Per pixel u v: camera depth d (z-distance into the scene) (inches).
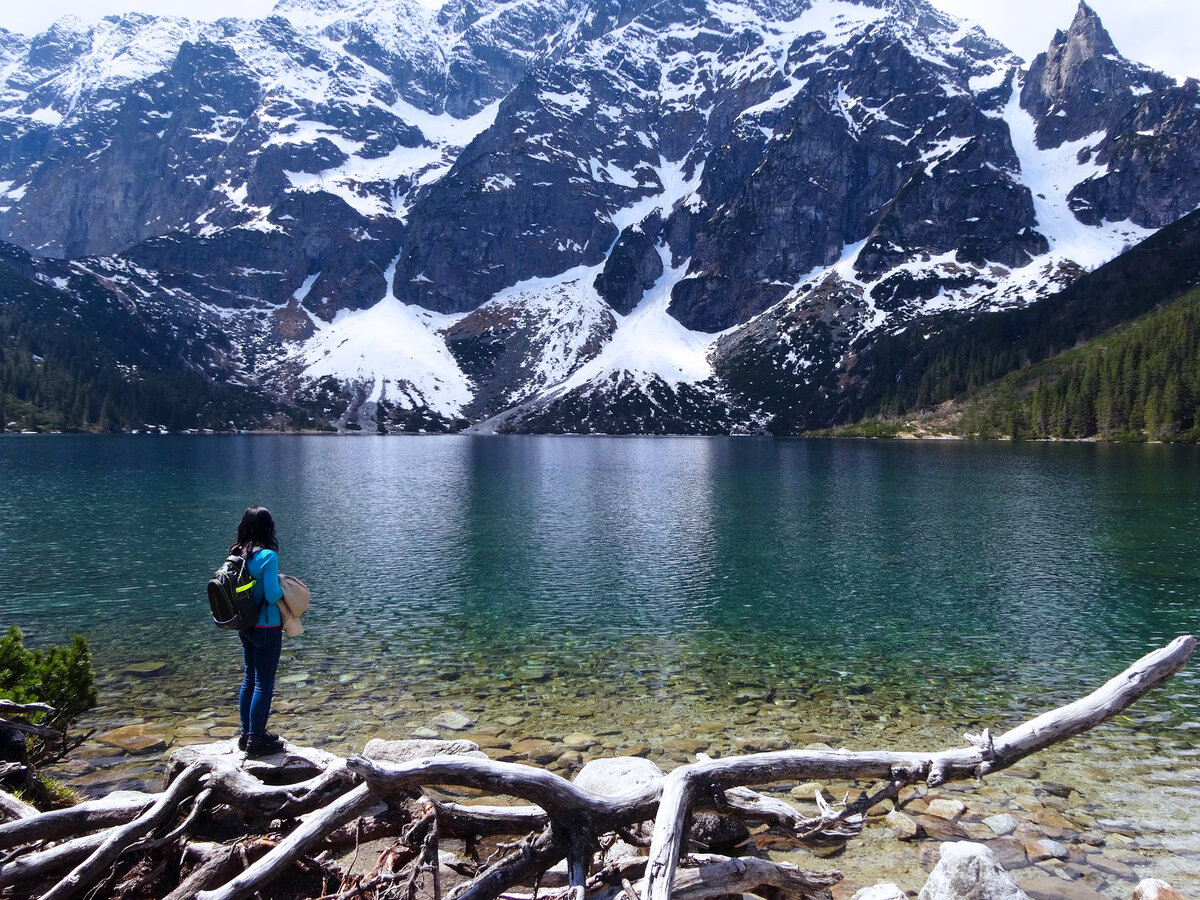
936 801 473.7
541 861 287.6
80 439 7549.2
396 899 280.7
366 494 2790.4
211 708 656.4
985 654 877.2
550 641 928.3
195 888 292.5
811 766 316.5
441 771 283.3
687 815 294.2
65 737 509.4
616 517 2172.7
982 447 6747.1
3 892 287.4
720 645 916.0
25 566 1386.6
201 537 1716.3
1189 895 365.7
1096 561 1488.7
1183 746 579.2
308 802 326.0
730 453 6181.1
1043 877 384.5
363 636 949.8
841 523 2042.3
